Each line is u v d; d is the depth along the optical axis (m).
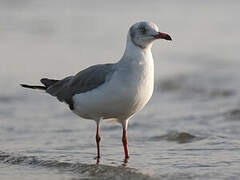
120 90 10.40
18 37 27.70
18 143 12.77
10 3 36.72
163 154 11.46
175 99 17.95
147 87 10.63
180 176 9.65
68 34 28.98
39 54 24.25
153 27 10.70
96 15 34.09
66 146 12.45
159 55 25.30
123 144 11.42
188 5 37.12
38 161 11.00
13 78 20.44
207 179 9.41
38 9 35.38
